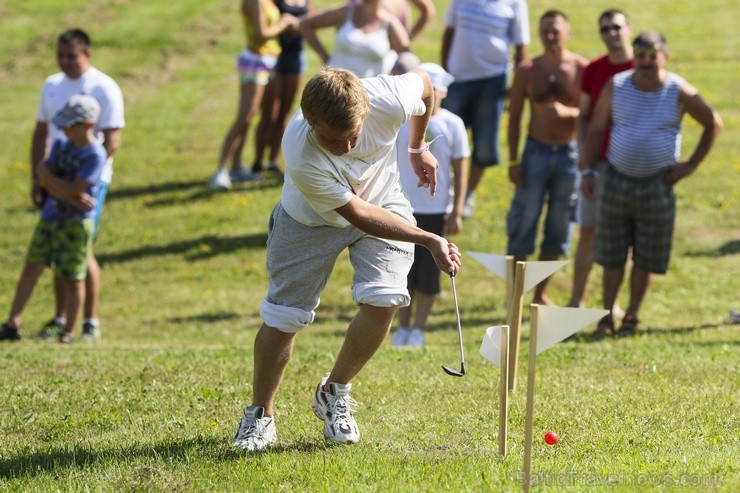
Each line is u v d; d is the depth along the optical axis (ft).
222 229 101.35
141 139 130.52
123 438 38.60
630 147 63.62
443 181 63.93
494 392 44.93
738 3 183.42
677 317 76.13
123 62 165.17
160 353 59.52
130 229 102.27
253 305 85.61
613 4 183.93
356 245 34.83
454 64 91.40
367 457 34.78
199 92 150.92
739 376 47.88
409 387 46.26
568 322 30.50
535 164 72.28
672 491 30.37
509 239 73.67
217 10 187.21
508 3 89.92
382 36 87.56
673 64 152.46
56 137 72.49
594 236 69.36
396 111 32.73
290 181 34.24
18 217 107.45
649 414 40.63
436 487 31.24
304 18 89.86
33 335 76.38
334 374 36.70
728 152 116.67
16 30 179.01
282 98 113.09
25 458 36.04
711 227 96.94
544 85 71.77
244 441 36.14
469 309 81.35
